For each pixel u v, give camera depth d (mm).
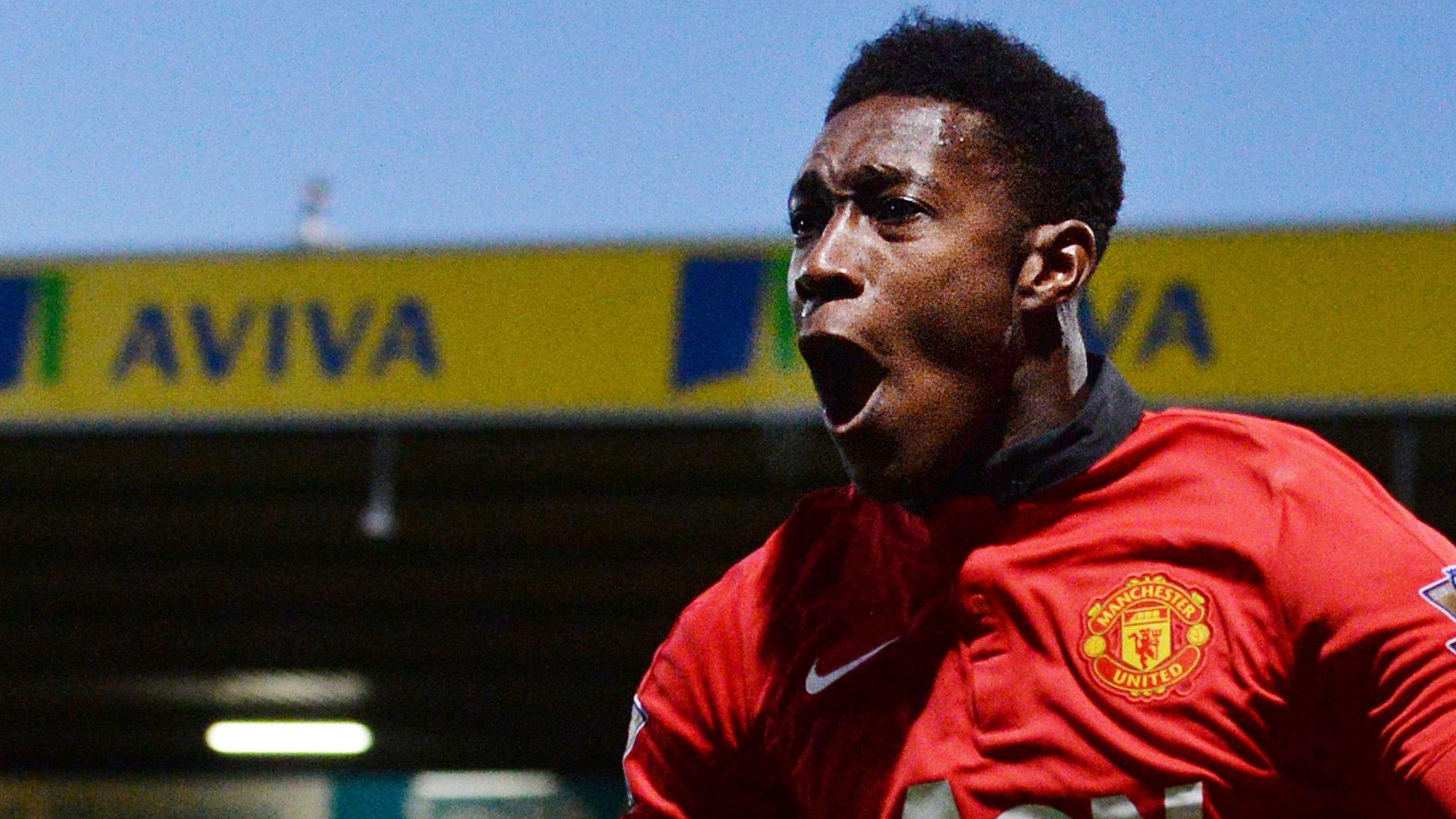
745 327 9461
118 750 14992
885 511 1990
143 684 14023
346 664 13695
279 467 11203
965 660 1845
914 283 1787
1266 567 1751
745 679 2031
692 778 2098
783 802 2088
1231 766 1712
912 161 1811
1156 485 1841
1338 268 8867
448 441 10758
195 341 9836
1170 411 1918
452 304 9742
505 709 14266
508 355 9656
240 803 14078
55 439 10844
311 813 13820
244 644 13484
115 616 13195
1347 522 1744
